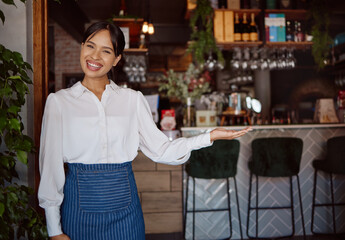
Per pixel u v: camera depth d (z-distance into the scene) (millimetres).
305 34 4398
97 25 1260
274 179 3332
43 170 1193
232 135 1281
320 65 4430
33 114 1689
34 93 1698
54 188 1207
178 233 3275
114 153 1289
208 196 3264
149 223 3221
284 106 7953
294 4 4355
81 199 1230
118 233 1261
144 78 5051
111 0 6062
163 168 3230
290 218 3336
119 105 1331
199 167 2848
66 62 7465
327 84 7871
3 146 1582
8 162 1278
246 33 4223
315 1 4238
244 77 4719
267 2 4320
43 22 1750
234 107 3873
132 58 4809
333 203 3197
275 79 8227
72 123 1243
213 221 3258
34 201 1701
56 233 1207
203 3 4043
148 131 1394
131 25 4828
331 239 3199
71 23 5883
